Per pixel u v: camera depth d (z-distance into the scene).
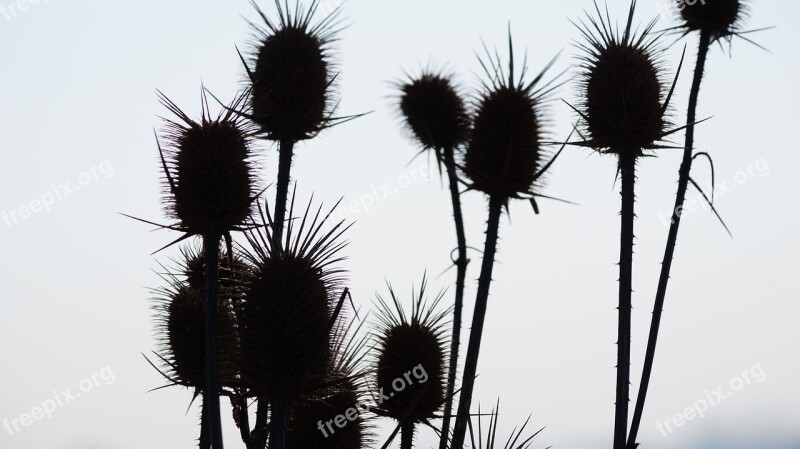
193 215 7.26
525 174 10.59
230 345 7.95
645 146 10.04
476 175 10.62
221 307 8.57
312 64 9.90
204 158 7.29
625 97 10.00
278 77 9.69
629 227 9.95
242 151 7.58
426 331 9.70
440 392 9.57
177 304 8.78
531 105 11.09
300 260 7.37
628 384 9.70
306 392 7.36
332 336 7.51
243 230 7.41
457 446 9.47
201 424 8.55
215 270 7.35
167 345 8.86
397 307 10.23
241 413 8.34
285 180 9.66
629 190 10.02
